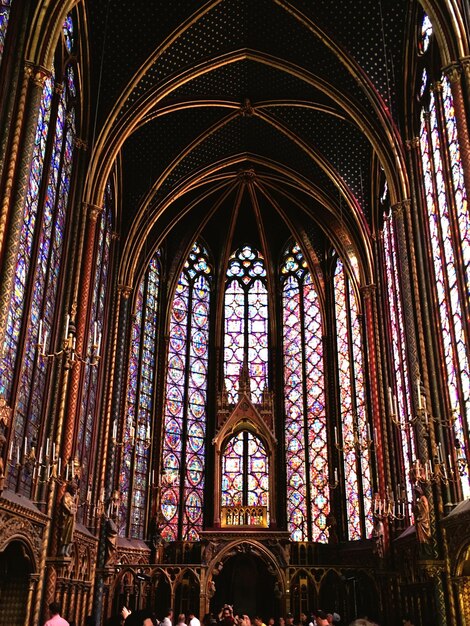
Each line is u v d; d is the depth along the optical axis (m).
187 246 30.22
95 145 20.67
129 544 23.88
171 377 28.95
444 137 17.62
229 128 26.28
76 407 18.20
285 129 25.31
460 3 16.08
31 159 14.18
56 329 17.91
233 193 29.77
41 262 16.56
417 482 17.00
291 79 23.53
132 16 20.27
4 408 12.60
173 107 23.58
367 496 24.48
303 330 30.23
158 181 25.72
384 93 20.89
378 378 23.45
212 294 31.45
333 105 23.41
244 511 25.09
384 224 24.27
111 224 24.83
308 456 27.98
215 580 24.94
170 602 22.62
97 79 20.86
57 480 16.30
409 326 18.91
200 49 22.08
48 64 14.98
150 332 28.67
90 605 19.94
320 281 29.97
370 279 24.95
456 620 15.59
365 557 23.42
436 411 17.53
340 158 25.19
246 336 30.67
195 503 27.62
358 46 20.77
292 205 29.91
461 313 16.08
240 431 26.66
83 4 19.38
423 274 19.03
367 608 22.36
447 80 16.23
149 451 27.06
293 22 21.28
